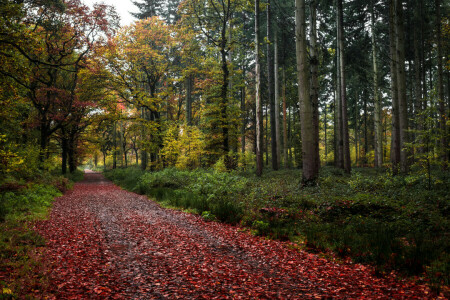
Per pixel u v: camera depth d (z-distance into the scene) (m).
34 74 18.61
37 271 5.00
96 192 19.38
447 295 4.06
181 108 42.66
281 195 11.21
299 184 13.35
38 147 20.03
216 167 19.69
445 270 4.77
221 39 23.33
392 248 5.70
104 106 28.89
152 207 12.88
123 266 5.62
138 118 28.45
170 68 30.34
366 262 5.52
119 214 11.14
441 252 5.47
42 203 11.93
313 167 13.16
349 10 24.36
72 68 24.42
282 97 28.89
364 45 23.67
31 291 4.24
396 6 15.38
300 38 13.20
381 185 12.28
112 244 7.14
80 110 28.69
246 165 23.94
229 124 22.50
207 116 22.52
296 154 31.27
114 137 51.16
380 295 4.21
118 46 26.27
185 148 22.86
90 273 5.20
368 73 25.55
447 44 20.36
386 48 25.48
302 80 13.20
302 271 5.27
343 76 20.20
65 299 4.11
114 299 4.20
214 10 23.88
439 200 8.76
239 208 10.20
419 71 23.28
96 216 10.68
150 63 29.80
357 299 4.11
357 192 11.26
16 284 4.30
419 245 5.73
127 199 15.66
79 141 38.41
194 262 5.84
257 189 12.78
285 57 27.70
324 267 5.45
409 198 9.62
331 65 27.88
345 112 20.22
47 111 23.52
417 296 4.11
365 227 7.33
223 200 11.69
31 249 6.04
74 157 38.25
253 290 4.50
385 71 28.11
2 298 3.80
